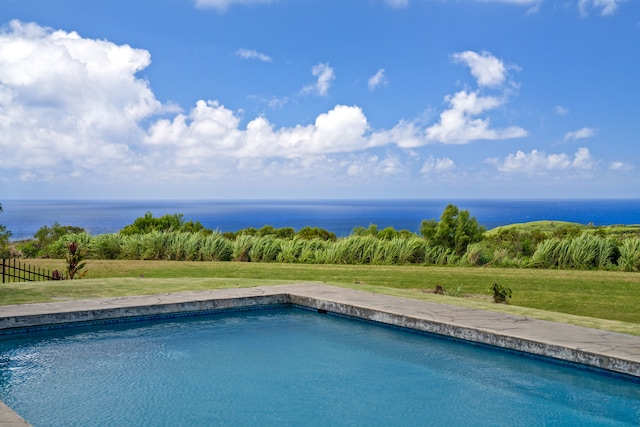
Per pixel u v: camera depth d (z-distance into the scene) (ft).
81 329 23.90
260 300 28.81
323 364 20.51
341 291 30.76
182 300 26.73
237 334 24.49
